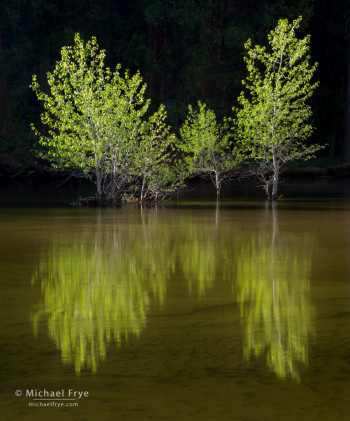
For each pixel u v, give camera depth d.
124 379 6.01
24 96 64.00
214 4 57.69
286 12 56.50
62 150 28.73
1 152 53.47
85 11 64.75
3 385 5.89
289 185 45.31
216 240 16.25
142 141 29.23
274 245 15.35
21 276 11.39
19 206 27.75
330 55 70.19
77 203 29.20
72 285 10.57
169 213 24.23
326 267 12.29
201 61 57.28
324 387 5.81
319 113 66.94
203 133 33.19
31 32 65.38
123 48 62.09
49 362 6.50
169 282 10.84
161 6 55.91
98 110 28.19
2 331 7.69
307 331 7.67
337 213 23.92
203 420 5.16
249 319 8.28
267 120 30.94
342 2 63.50
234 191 39.28
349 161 60.31
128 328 7.82
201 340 7.28
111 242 15.90
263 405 5.43
